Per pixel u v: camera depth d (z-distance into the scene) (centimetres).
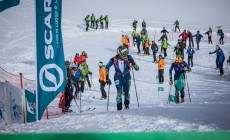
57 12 1182
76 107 1783
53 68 1198
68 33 5212
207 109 1012
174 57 3950
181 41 3531
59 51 1202
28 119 1255
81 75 2336
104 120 901
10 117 1145
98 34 5178
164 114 937
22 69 3061
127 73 1266
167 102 1717
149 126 736
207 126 689
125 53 1255
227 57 3888
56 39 1191
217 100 1464
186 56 4003
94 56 3803
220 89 2314
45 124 914
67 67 1592
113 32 5409
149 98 2047
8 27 5231
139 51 4134
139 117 905
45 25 1175
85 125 812
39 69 1180
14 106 1181
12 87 1175
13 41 4484
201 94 2084
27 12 6328
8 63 3294
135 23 5072
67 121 947
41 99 1190
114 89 2516
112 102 1973
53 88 1201
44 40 1179
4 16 5909
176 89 1658
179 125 725
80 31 5438
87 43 4488
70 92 1599
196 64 3616
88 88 2536
